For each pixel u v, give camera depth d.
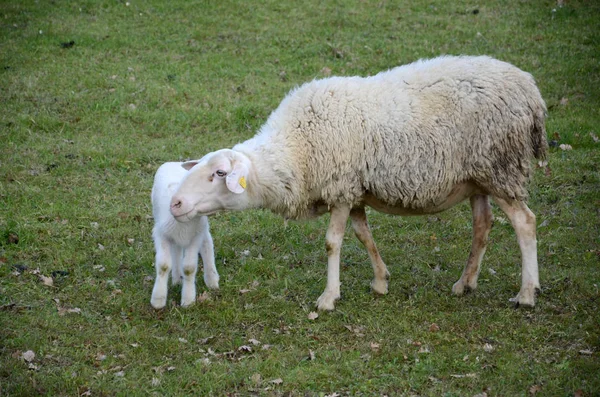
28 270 6.95
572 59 12.45
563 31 13.50
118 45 13.13
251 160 6.06
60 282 6.81
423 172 6.02
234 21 14.11
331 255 6.32
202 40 13.42
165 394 5.19
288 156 6.09
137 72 12.15
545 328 5.92
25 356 5.53
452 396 5.05
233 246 7.71
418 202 6.17
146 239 7.73
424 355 5.60
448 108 6.03
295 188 6.14
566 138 9.92
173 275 6.80
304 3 14.88
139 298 6.55
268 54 12.91
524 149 6.10
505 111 6.00
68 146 9.79
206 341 5.90
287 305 6.46
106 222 8.01
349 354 5.66
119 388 5.22
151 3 14.85
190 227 6.14
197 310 6.34
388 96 6.11
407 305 6.41
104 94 11.34
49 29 13.53
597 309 6.25
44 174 9.02
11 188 8.57
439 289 6.75
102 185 8.86
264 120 10.73
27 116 10.46
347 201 6.20
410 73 6.24
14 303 6.33
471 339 5.83
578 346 5.68
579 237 7.65
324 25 13.94
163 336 5.95
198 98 11.36
